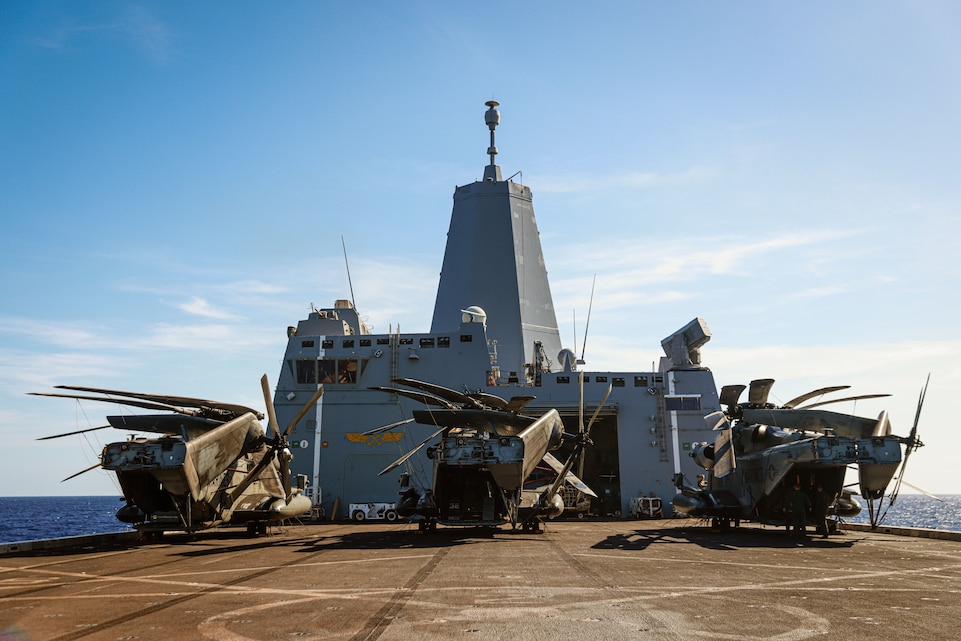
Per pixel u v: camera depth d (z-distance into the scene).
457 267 46.62
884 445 21.52
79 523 110.69
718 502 25.75
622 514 40.41
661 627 7.93
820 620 8.36
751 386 27.27
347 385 39.81
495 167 48.50
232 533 25.45
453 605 9.45
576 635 7.52
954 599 10.02
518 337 44.56
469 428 25.22
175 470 19.23
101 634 7.78
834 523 24.33
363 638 7.41
